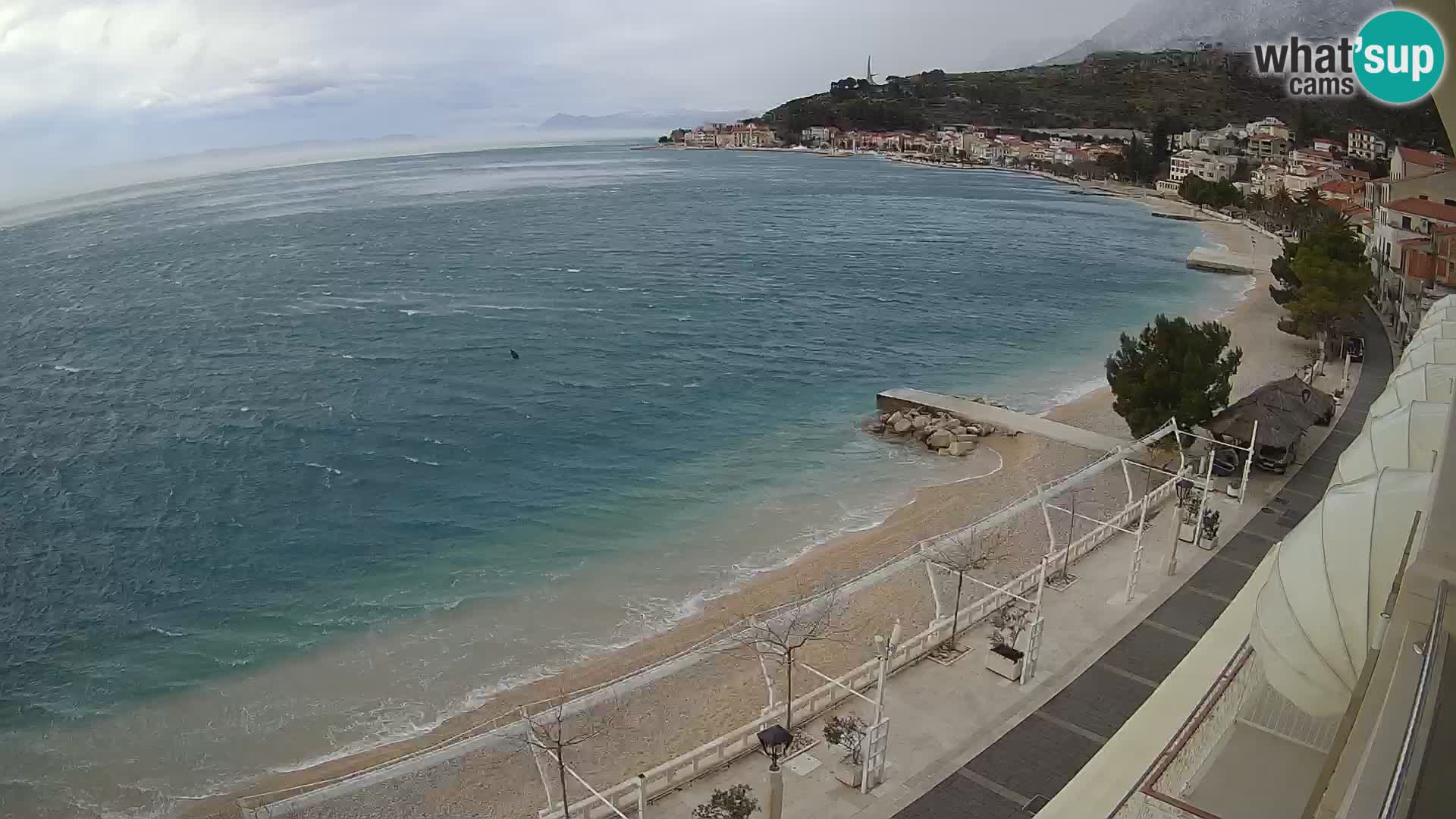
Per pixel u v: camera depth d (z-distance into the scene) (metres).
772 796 19.12
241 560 44.53
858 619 34.31
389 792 26.72
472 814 25.56
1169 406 43.56
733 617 35.72
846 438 58.19
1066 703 25.25
